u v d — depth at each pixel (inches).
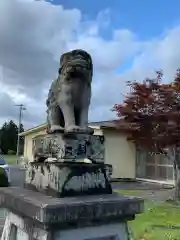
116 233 99.1
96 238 96.0
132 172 699.4
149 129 455.5
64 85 111.1
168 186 584.1
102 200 95.6
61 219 88.2
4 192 116.1
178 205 367.9
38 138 122.6
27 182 120.7
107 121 748.6
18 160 1310.3
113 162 687.7
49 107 119.0
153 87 454.0
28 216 95.1
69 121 108.7
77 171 101.3
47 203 89.0
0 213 314.5
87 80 113.0
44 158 114.9
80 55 110.3
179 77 442.0
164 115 432.5
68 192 99.0
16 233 113.5
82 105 112.7
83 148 106.3
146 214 309.1
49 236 89.4
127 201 99.7
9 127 2295.8
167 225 263.6
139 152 701.3
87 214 92.1
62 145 103.9
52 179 101.3
